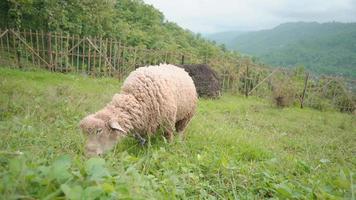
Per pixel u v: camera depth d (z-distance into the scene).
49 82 12.23
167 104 5.69
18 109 6.83
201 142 6.05
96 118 4.95
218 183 4.13
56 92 9.43
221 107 12.95
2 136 4.31
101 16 20.67
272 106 15.91
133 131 5.49
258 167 4.88
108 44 19.52
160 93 5.63
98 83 14.15
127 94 5.53
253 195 3.89
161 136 5.87
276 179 4.28
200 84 15.16
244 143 6.48
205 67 15.72
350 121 14.65
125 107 5.32
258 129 9.65
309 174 4.89
